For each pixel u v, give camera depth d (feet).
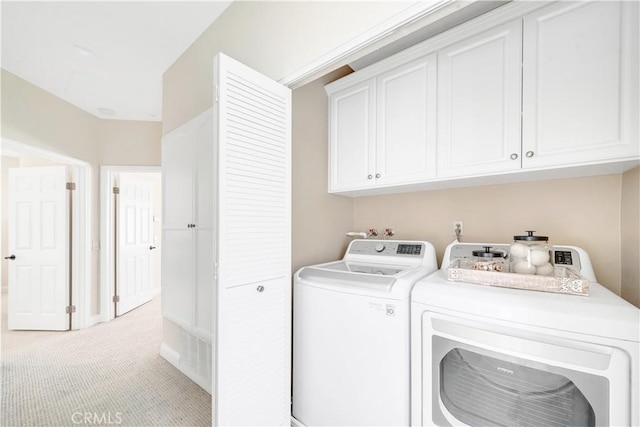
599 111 3.65
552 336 2.96
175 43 7.03
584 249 4.74
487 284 3.82
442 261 5.82
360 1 3.73
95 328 10.66
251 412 4.28
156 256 15.79
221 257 3.92
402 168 5.48
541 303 3.09
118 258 12.11
